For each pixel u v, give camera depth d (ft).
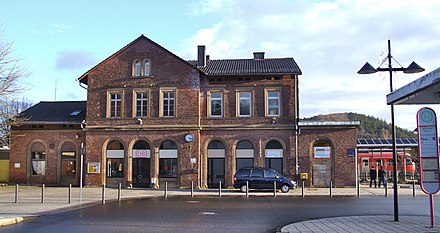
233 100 118.32
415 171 171.83
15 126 127.03
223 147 117.80
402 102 48.67
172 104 118.83
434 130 44.70
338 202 77.82
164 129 117.70
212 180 117.19
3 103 120.57
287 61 125.39
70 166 124.26
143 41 121.19
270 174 102.06
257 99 117.80
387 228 44.42
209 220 53.72
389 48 54.90
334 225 47.50
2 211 62.64
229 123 117.50
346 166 114.01
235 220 53.78
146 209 66.08
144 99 120.06
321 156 115.03
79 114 129.59
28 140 126.21
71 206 70.54
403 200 82.38
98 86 121.70
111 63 121.90
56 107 135.85
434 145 44.68
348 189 109.19
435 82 36.47
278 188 101.35
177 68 118.93
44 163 125.29
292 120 115.96
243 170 103.30
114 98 121.29
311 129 115.75
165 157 117.60
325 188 111.96
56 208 67.26
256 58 132.77
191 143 116.37
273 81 117.70
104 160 119.55
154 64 120.06
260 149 115.96
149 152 118.32
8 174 133.90
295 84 117.19
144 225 49.32
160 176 117.19
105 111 120.67
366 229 44.01
